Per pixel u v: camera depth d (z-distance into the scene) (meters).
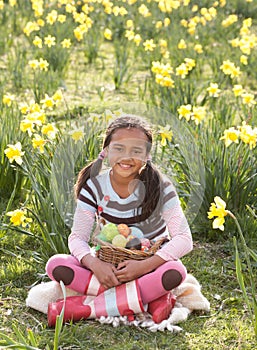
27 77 8.79
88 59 9.98
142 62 10.07
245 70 9.22
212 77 9.05
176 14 11.97
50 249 4.50
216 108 7.86
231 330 3.77
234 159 5.15
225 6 13.08
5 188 5.58
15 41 10.87
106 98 8.33
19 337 3.33
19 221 4.31
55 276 3.92
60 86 8.66
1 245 4.79
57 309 3.76
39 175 4.90
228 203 5.05
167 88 7.69
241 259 4.66
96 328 3.74
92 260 3.90
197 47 8.97
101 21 11.45
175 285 3.82
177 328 3.72
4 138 5.53
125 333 3.70
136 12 11.84
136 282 3.82
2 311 3.93
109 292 3.84
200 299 3.97
